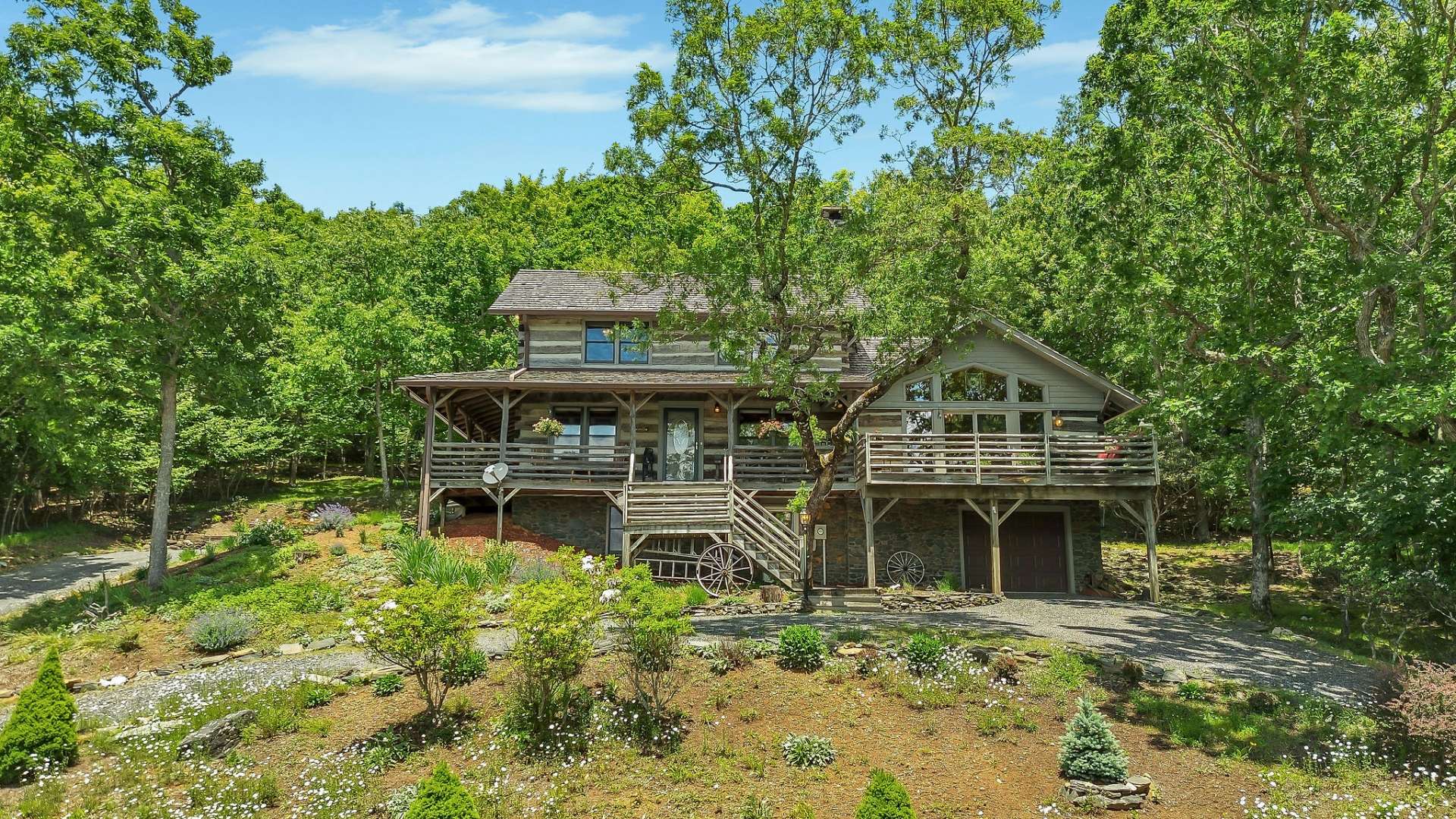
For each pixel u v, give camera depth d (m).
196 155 23.38
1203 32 15.29
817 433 21.31
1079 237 18.61
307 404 37.75
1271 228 15.13
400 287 37.53
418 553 21.02
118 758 12.14
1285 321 15.45
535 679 13.03
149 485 36.50
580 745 12.10
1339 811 10.66
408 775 11.52
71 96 22.30
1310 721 13.01
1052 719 13.10
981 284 19.28
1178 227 17.14
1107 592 25.45
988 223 19.53
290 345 37.09
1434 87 13.80
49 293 21.81
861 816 9.45
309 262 44.91
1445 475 16.33
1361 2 14.10
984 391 26.12
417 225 57.34
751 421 27.78
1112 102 21.45
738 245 19.62
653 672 13.41
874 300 19.53
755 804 10.62
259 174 25.33
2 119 22.05
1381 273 13.20
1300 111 14.57
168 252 22.66
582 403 27.72
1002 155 20.00
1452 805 10.69
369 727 12.89
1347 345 14.60
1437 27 13.55
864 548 26.33
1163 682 14.57
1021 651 15.81
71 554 31.19
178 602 20.05
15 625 19.77
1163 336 17.42
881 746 12.24
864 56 18.52
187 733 12.75
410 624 12.36
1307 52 14.23
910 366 21.06
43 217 21.53
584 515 26.69
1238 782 11.45
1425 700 11.86
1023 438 24.38
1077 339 33.12
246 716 12.89
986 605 21.84
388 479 35.69
